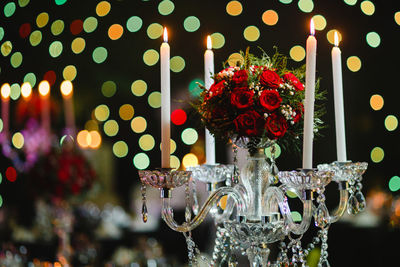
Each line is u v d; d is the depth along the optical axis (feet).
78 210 9.41
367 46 13.69
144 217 3.92
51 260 8.79
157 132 16.01
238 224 4.09
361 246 10.09
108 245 9.73
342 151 4.27
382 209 10.43
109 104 15.79
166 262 9.63
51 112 14.07
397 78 13.69
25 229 9.23
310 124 3.76
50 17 14.70
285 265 4.21
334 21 13.79
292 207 11.37
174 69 14.82
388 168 13.37
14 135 12.12
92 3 14.92
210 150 4.97
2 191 10.02
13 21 14.38
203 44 15.14
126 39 15.43
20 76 14.44
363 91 13.75
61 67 14.93
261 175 4.34
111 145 15.57
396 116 13.65
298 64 13.17
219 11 14.82
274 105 3.98
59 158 8.56
